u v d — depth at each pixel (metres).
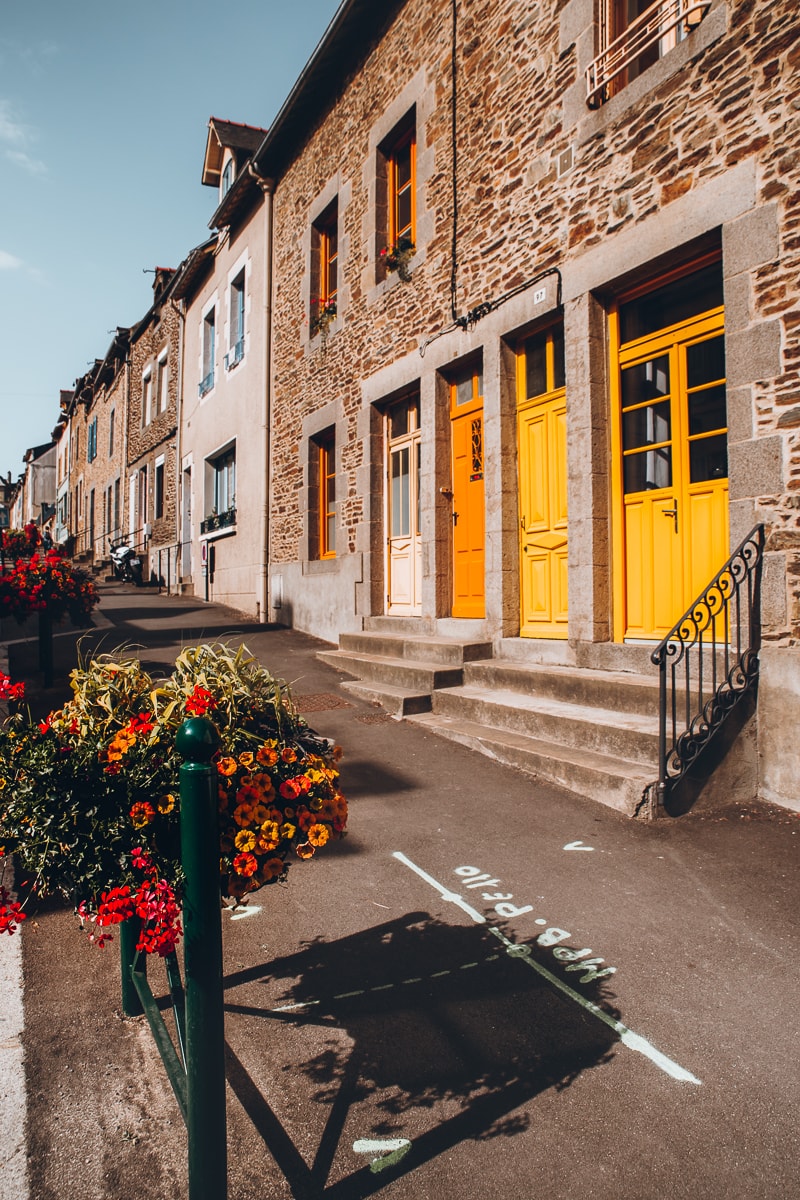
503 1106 2.10
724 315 4.84
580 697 5.46
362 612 8.99
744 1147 1.94
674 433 5.38
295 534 10.90
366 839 3.94
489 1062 2.29
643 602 5.61
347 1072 2.24
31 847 1.94
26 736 2.04
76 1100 2.14
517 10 6.64
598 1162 1.90
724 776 4.31
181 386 16.69
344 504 9.52
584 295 5.85
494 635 6.86
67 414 33.28
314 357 10.39
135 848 1.95
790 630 4.31
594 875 3.50
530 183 6.46
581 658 5.87
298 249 11.04
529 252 6.46
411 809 4.34
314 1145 1.97
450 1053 2.33
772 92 4.52
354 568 9.20
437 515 7.77
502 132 6.82
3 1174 1.88
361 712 6.38
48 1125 2.05
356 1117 2.07
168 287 16.86
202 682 2.35
